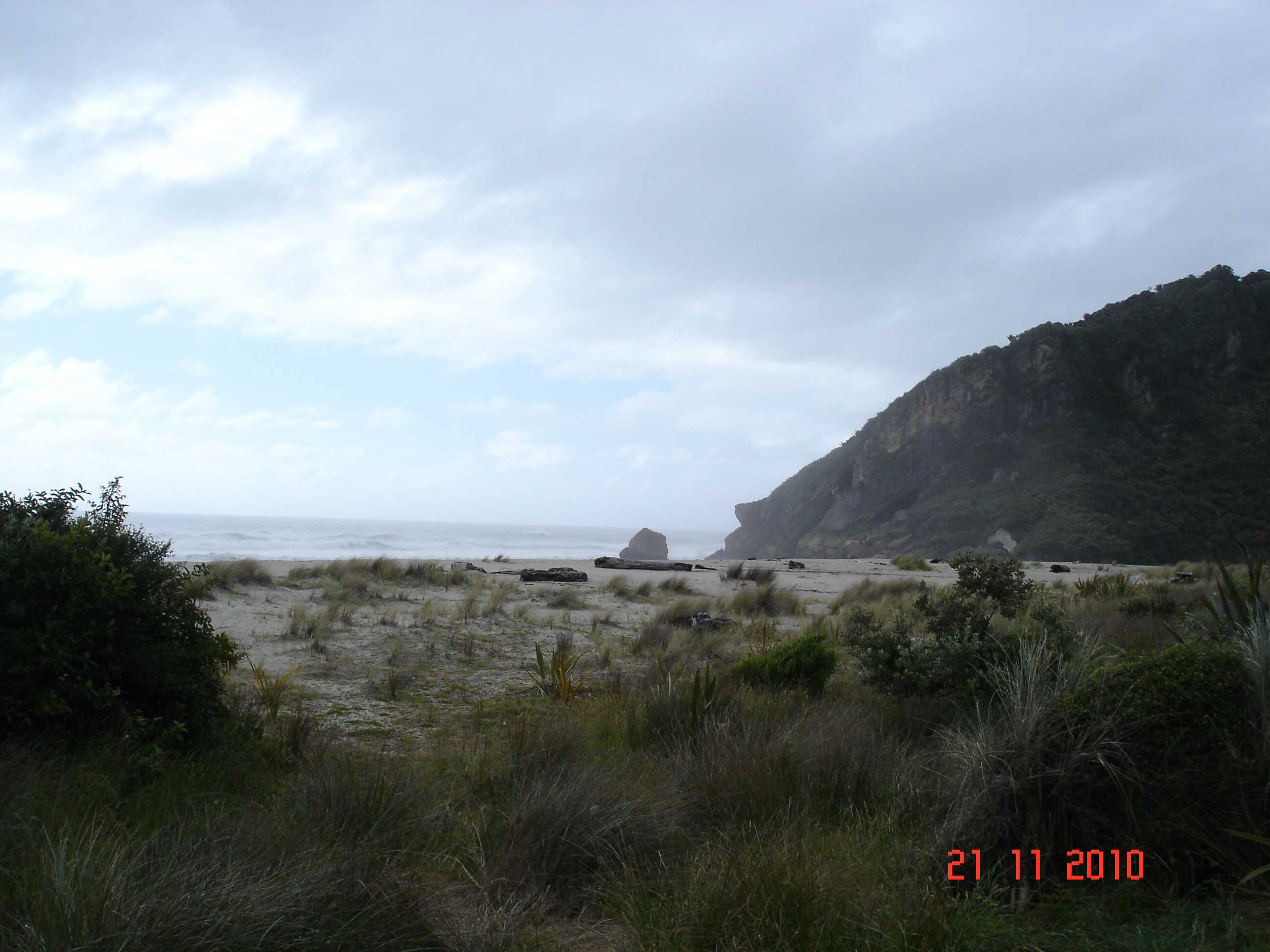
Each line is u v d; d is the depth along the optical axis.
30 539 4.76
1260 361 80.19
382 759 5.01
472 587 18.14
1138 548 59.31
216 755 4.95
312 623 11.37
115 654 4.90
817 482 136.62
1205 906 3.12
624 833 3.86
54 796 3.84
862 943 2.86
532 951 2.94
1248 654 3.88
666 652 10.26
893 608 15.02
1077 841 3.42
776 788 4.52
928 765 4.91
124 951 2.47
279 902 2.79
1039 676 4.08
